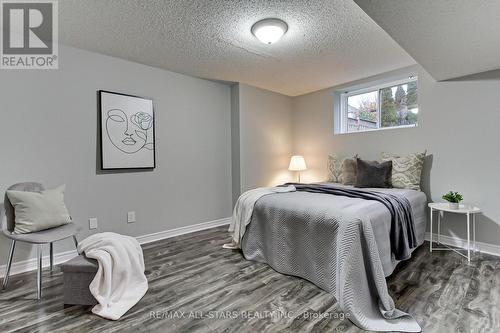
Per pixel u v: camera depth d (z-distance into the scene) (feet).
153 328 5.02
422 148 10.18
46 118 8.00
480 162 8.80
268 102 14.05
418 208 8.69
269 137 14.12
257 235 8.31
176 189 11.17
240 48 8.69
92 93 8.89
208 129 12.28
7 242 7.39
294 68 10.64
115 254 5.92
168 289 6.51
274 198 8.08
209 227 12.34
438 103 9.71
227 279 7.04
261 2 6.11
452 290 6.26
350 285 5.32
